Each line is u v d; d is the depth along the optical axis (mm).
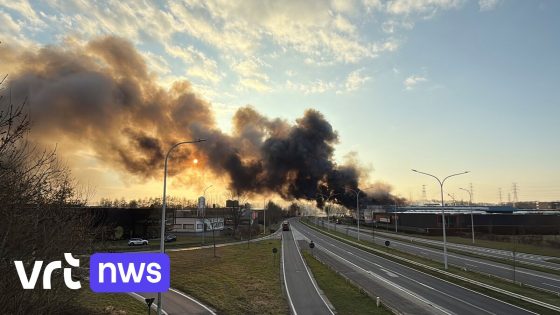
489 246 76312
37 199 12609
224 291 34000
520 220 104250
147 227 80812
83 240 18609
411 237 97312
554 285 38031
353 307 29141
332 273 44281
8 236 11062
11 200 11023
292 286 37125
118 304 27172
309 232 119875
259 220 167625
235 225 104250
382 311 27844
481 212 115125
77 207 19656
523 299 30500
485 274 42312
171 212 90250
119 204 112750
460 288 35406
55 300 14969
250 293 33594
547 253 65625
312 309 28672
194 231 101250
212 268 46250
